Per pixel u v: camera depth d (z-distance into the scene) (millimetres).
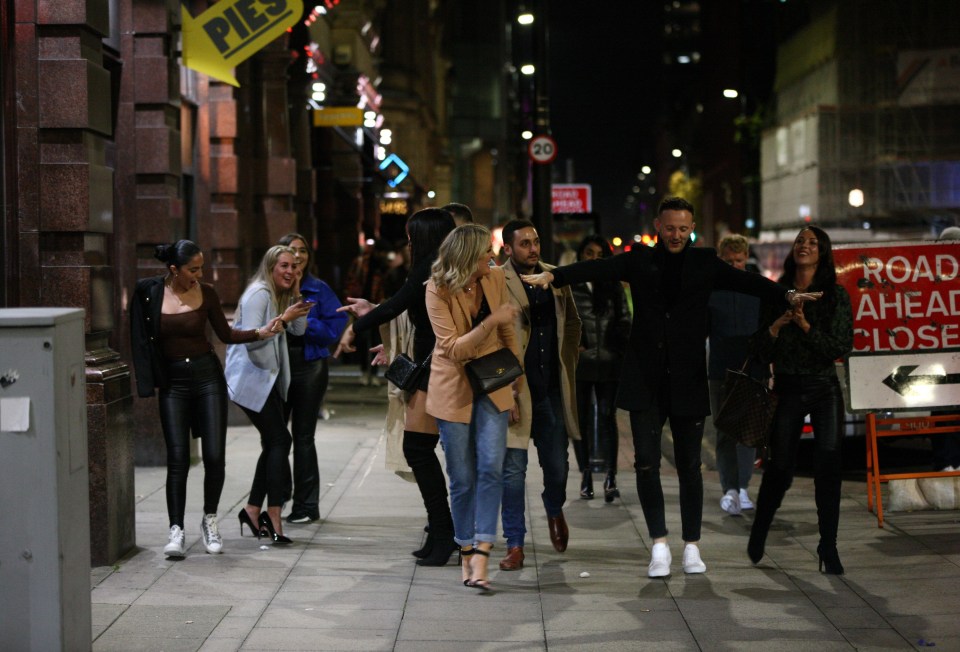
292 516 8328
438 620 5832
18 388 4473
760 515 6887
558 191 42688
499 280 6555
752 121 56781
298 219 19453
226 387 7445
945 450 9258
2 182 7094
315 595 6320
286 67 15656
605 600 6207
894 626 5652
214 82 13953
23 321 4449
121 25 10742
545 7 18891
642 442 6660
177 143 11055
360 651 5312
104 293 7449
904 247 8266
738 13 75188
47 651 4508
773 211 50969
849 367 8227
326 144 26062
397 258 17062
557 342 7125
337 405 16094
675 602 6152
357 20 28406
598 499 9227
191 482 9828
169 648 5336
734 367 8617
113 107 10711
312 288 8227
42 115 7180
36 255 7191
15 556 4492
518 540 6965
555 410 7172
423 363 6770
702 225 95375
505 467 6934
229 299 13984
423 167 49281
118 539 7133
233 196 14023
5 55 7105
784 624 5715
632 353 6660
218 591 6391
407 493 9508
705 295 6621
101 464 6902
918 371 8242
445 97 67750
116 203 10773
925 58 41406
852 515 8438
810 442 11070
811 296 6430
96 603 6121
